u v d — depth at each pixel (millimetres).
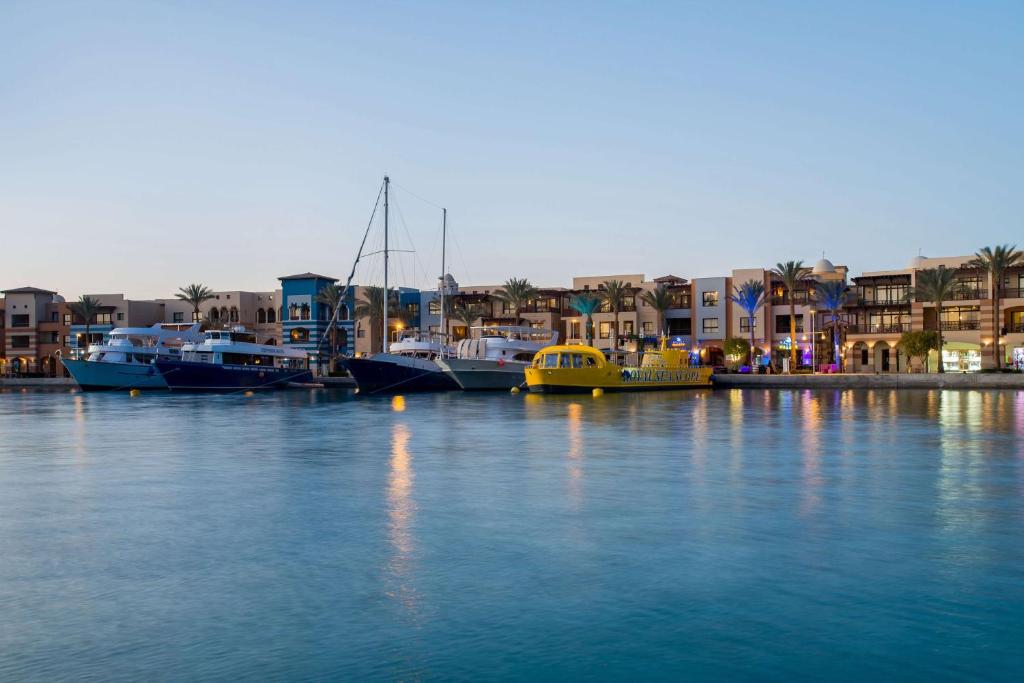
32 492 18000
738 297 112438
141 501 16688
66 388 110000
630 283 122188
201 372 85000
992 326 97750
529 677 7734
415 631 8867
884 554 11984
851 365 107250
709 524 14109
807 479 19562
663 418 42906
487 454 25328
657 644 8500
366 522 14375
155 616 9375
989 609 9523
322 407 57062
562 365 75750
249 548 12469
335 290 119312
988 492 17531
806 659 8133
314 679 7668
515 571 11117
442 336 85312
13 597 10094
